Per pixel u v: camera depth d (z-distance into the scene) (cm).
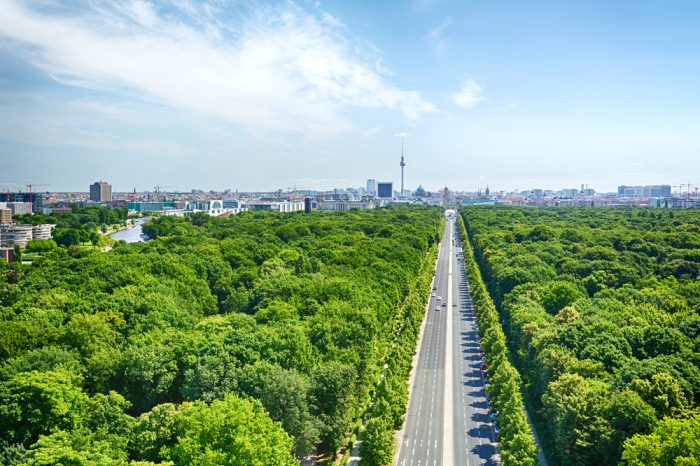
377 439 18175
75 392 16162
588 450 16862
